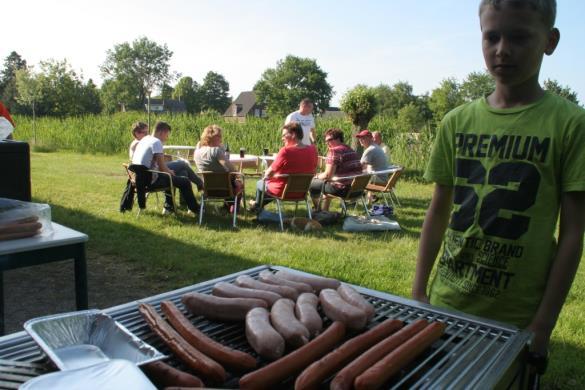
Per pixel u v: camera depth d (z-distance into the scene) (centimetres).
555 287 131
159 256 502
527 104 139
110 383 81
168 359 106
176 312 119
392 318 128
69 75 3403
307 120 873
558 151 131
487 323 125
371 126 1442
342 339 114
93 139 1920
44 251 226
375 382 90
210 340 106
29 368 97
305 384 90
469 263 147
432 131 1368
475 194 145
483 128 146
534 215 135
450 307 151
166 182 690
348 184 699
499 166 140
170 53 7250
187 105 8950
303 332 107
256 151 1623
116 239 569
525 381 123
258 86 7356
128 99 7056
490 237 142
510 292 139
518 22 124
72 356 104
